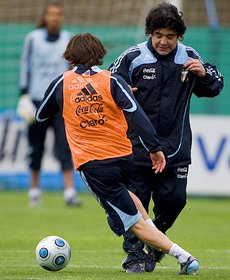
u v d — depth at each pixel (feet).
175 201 81.35
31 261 91.56
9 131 182.91
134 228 74.74
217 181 173.37
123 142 74.84
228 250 105.09
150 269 81.41
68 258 80.28
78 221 136.26
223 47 182.91
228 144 172.76
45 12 150.10
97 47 76.48
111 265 88.79
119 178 74.49
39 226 128.67
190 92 81.20
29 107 148.46
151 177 81.35
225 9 197.77
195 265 75.05
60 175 185.16
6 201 167.43
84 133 74.95
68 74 76.38
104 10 206.69
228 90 181.88
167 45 78.89
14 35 190.08
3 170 185.78
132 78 80.69
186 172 81.61
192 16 202.28
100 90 74.74
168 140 80.38
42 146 153.38
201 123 172.76
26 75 149.79
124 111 73.82
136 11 201.57
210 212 154.92
